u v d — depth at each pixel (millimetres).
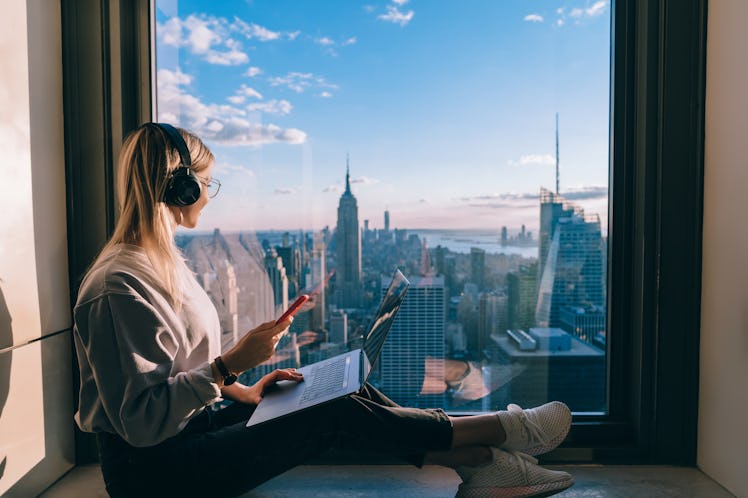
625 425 1721
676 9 1556
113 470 1091
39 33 1424
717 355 1513
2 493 1276
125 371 998
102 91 1555
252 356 1099
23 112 1350
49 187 1465
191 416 1068
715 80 1509
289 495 1448
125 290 1016
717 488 1480
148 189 1107
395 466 1635
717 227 1509
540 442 1282
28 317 1370
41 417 1431
